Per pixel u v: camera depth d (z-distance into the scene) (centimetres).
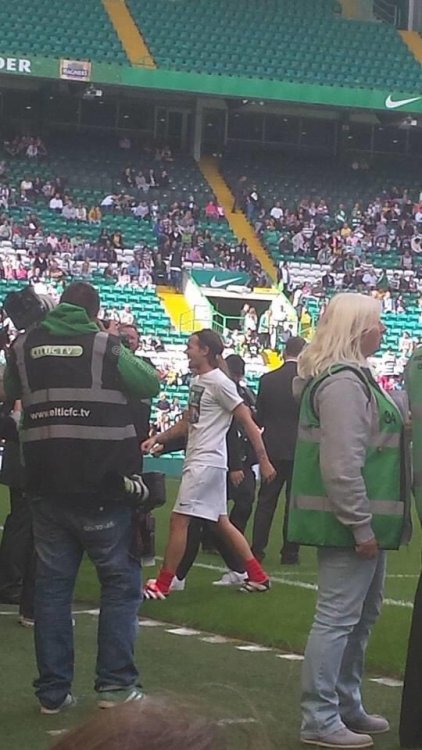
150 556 1164
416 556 1388
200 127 4209
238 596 988
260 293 3600
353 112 4269
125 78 3844
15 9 3991
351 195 4191
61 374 568
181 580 1007
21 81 4075
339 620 543
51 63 3781
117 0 4159
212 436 944
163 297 3575
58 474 568
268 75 4084
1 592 938
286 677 698
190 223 3891
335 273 3822
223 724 132
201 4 4212
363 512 528
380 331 548
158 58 3994
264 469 930
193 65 4025
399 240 4025
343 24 4338
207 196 4041
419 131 4388
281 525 1728
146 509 590
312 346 547
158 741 127
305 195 4150
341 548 538
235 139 4259
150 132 4197
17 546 930
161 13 4153
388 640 809
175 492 2255
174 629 859
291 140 4309
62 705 597
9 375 589
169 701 131
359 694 582
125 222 3841
